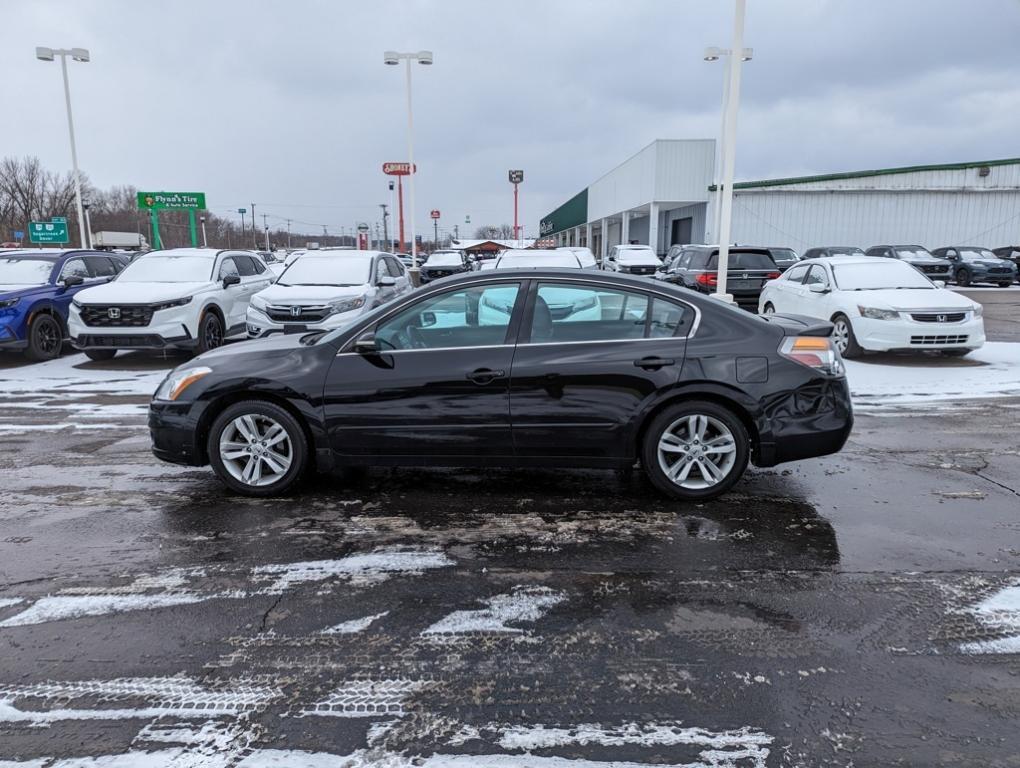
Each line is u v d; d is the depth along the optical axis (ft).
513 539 13.32
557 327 14.85
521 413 14.66
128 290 34.99
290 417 15.30
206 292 36.24
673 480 14.98
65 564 12.37
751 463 17.98
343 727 8.08
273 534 13.62
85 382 31.22
